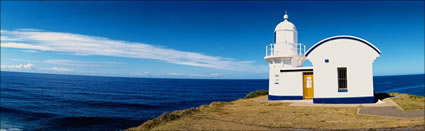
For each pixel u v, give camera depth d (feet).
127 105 177.99
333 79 60.34
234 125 37.42
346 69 60.39
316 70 61.62
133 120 118.11
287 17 77.15
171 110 158.40
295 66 74.49
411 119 36.96
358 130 31.55
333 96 59.93
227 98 261.24
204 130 34.73
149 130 37.68
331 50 61.00
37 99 191.11
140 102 200.75
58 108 149.07
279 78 72.84
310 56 62.39
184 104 196.34
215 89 456.45
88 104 175.32
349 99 59.11
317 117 41.88
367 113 43.75
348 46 60.23
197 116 46.01
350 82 59.62
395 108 48.14
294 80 71.05
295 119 40.45
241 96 292.61
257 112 49.34
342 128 32.76
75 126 102.63
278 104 60.70
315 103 60.49
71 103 177.37
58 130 95.20
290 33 74.33
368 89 58.65
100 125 105.70
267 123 37.96
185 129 35.63
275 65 74.33
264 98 79.97
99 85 493.77
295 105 57.31
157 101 214.69
